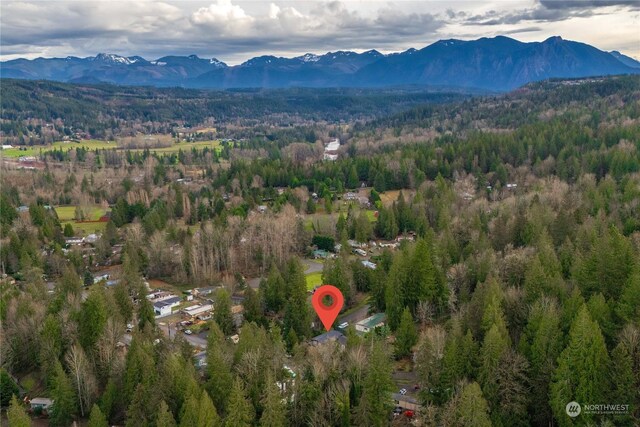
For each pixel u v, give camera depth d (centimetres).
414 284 12188
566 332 9125
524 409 8288
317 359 9506
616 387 7888
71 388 9856
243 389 9025
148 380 9525
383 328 11500
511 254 13062
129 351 10362
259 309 13912
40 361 11219
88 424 9200
